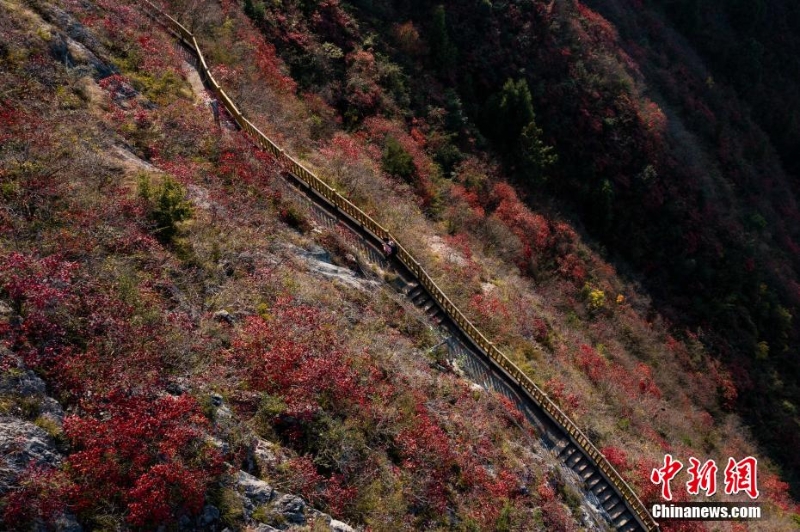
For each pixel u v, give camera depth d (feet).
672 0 206.59
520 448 64.39
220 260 55.93
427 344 69.15
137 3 90.07
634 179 142.92
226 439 40.42
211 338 47.44
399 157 100.27
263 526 36.96
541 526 55.62
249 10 110.52
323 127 101.30
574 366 89.40
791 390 134.72
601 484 71.92
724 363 127.85
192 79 84.17
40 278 40.73
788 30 226.38
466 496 52.26
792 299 150.92
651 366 110.52
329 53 117.70
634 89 156.15
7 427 32.60
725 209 156.46
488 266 95.71
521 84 130.93
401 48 131.13
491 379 73.72
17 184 47.21
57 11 69.41
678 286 138.92
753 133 194.90
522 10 150.20
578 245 122.93
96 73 67.26
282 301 54.60
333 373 49.60
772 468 112.78
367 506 43.60
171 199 54.65
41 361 37.29
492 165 124.36
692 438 97.71
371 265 74.64
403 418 53.01
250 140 78.59
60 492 31.63
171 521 34.06
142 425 36.22
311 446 44.80
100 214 49.52
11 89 55.31
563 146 140.36
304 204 75.92
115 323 42.04
